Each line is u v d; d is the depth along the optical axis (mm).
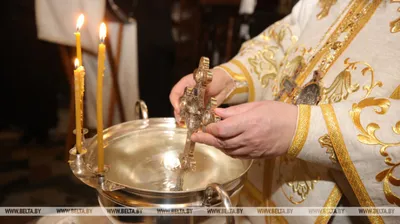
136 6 1429
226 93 786
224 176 558
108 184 458
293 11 833
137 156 594
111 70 1286
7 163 1727
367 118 492
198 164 587
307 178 589
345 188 557
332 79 598
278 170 652
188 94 576
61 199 1494
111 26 1256
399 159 471
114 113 1354
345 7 669
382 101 500
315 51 671
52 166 1735
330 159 508
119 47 1284
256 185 728
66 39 1145
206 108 515
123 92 1337
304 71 666
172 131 666
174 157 602
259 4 1729
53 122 1938
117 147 604
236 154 500
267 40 878
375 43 563
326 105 515
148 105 1637
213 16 1790
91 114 1329
